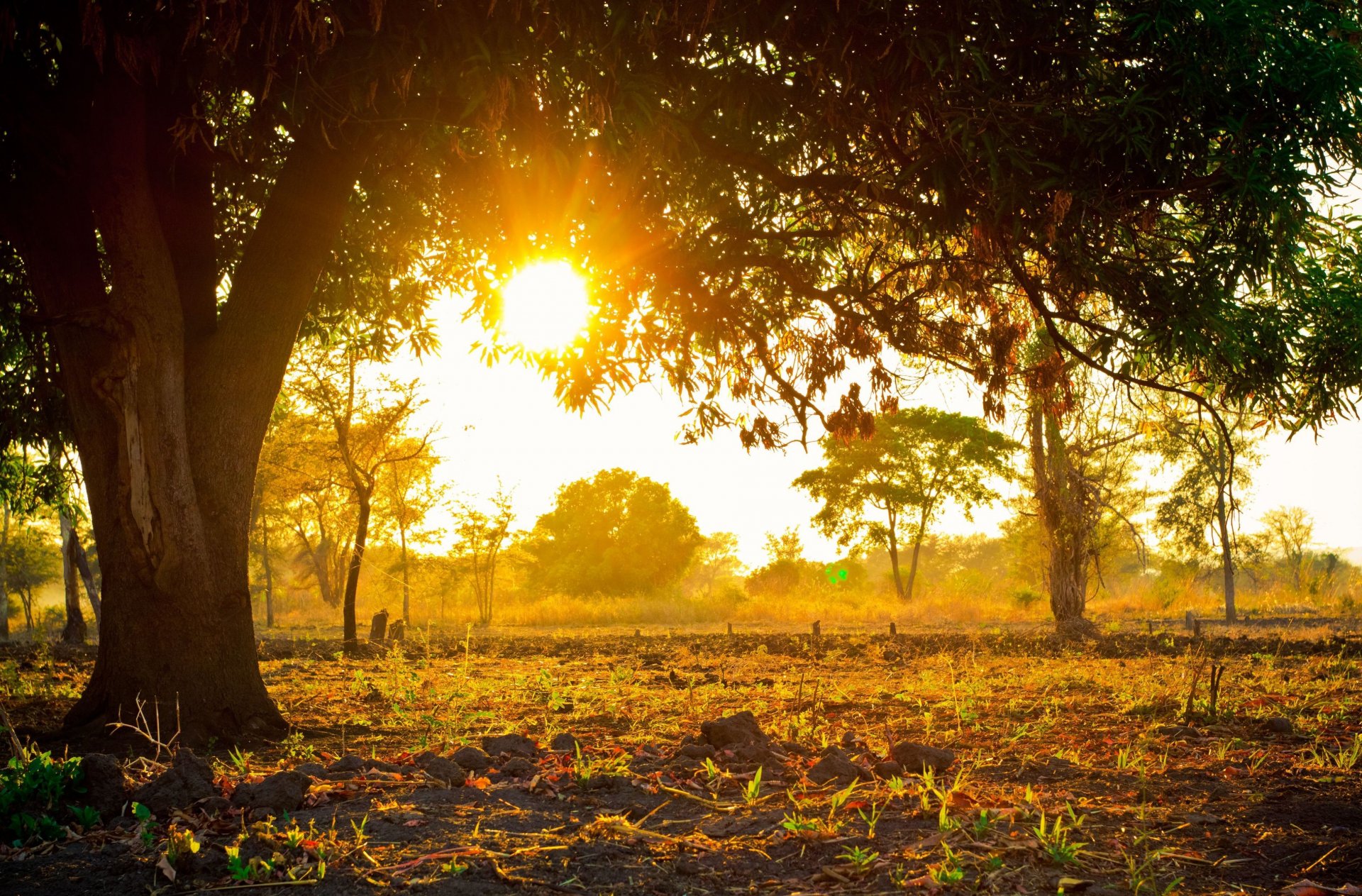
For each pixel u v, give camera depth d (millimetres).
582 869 3658
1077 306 8688
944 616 29844
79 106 7457
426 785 5020
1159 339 7406
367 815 4367
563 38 6234
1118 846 3873
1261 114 6613
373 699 9750
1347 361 7324
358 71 6227
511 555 35125
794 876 3570
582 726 7527
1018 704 8461
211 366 7785
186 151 7816
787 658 14555
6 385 11273
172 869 3646
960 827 3979
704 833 4160
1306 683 9641
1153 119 6621
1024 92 6758
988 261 8500
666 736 6957
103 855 3936
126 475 7203
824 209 9234
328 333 12688
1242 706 8000
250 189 10125
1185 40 6359
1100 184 6777
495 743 6039
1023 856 3689
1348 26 6562
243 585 7793
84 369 7570
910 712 8133
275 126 8047
